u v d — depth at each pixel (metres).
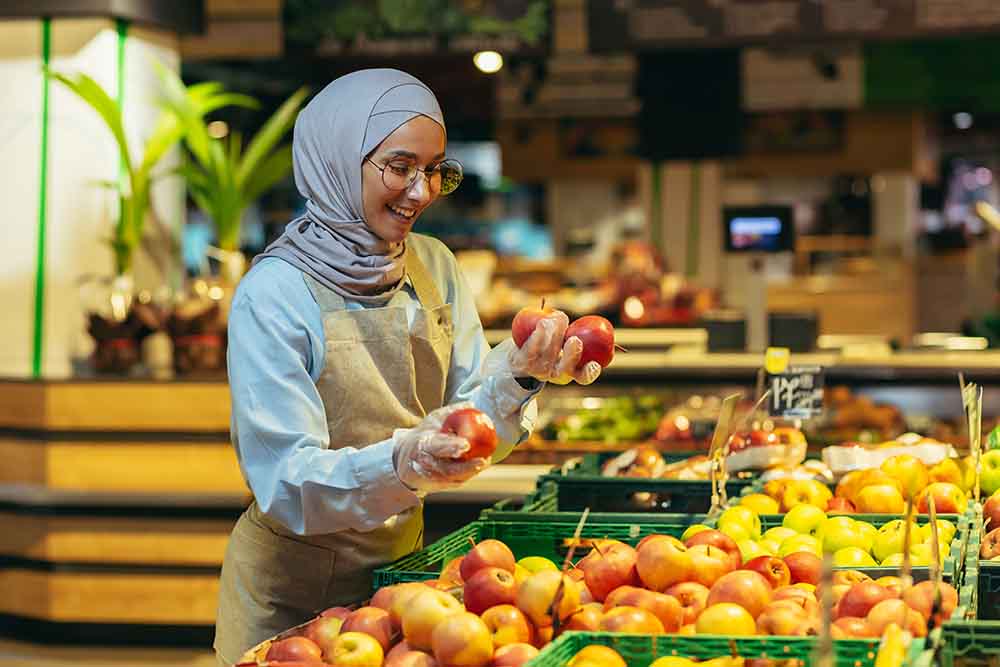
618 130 13.59
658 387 6.77
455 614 2.14
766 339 6.99
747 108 12.22
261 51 8.42
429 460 2.40
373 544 3.00
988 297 14.27
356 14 8.41
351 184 2.90
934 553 2.25
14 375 6.62
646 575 2.43
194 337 6.31
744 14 8.40
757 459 3.85
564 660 2.04
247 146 11.89
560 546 3.18
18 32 6.80
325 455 2.62
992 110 12.45
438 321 3.08
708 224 12.84
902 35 8.22
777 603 2.25
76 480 6.21
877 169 13.09
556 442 5.88
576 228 15.65
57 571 6.24
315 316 2.87
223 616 3.03
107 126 6.80
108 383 6.16
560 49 8.54
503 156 13.84
